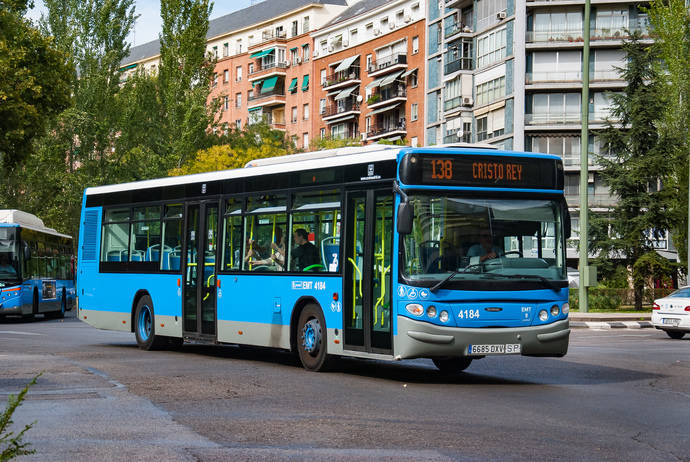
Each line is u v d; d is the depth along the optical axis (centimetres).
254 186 1589
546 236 1300
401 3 8312
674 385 1260
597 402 1075
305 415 957
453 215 1259
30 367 1460
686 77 4659
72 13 5622
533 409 1012
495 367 1527
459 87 7212
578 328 3044
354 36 9056
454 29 7350
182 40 5559
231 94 10775
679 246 4412
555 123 6594
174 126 5584
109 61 5606
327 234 1404
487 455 747
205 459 727
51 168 5444
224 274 1644
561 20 6569
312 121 9650
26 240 3309
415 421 920
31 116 3133
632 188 4250
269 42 10075
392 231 1264
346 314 1352
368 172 1324
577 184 6712
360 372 1424
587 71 3416
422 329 1225
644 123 4288
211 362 1584
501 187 1284
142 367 1476
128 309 1944
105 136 5600
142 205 1922
